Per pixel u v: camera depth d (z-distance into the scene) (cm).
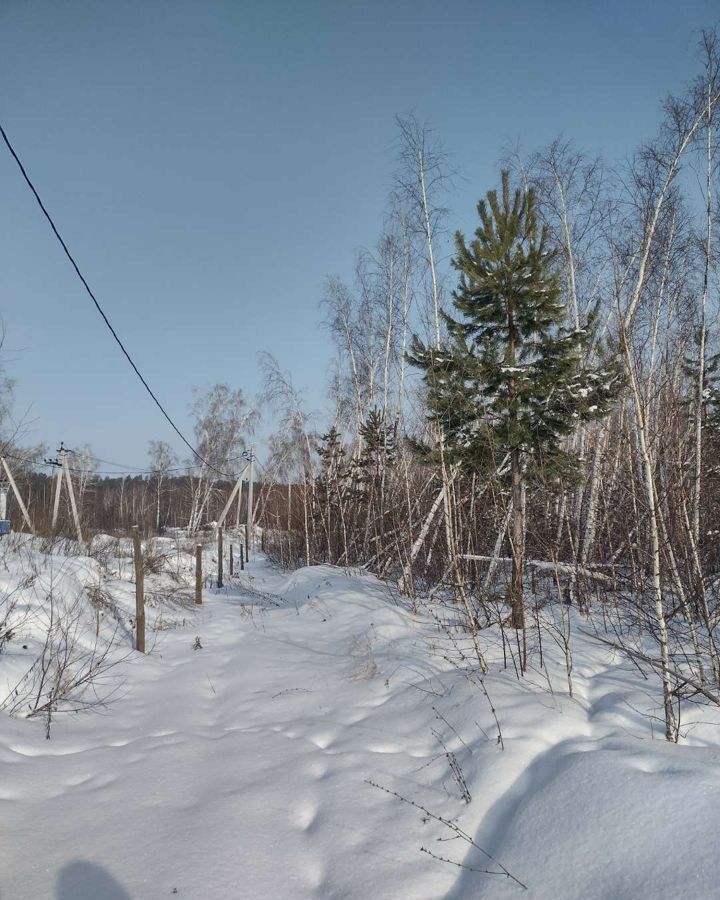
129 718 609
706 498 729
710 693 514
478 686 562
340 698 643
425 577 1326
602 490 1005
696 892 254
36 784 436
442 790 412
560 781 363
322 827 373
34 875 322
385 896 307
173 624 1074
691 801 309
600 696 552
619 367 789
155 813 392
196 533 3675
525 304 836
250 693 677
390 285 1683
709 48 947
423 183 1281
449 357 838
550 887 291
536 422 815
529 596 1012
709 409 965
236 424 3916
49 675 644
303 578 1545
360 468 1928
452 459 832
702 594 525
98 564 1246
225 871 328
